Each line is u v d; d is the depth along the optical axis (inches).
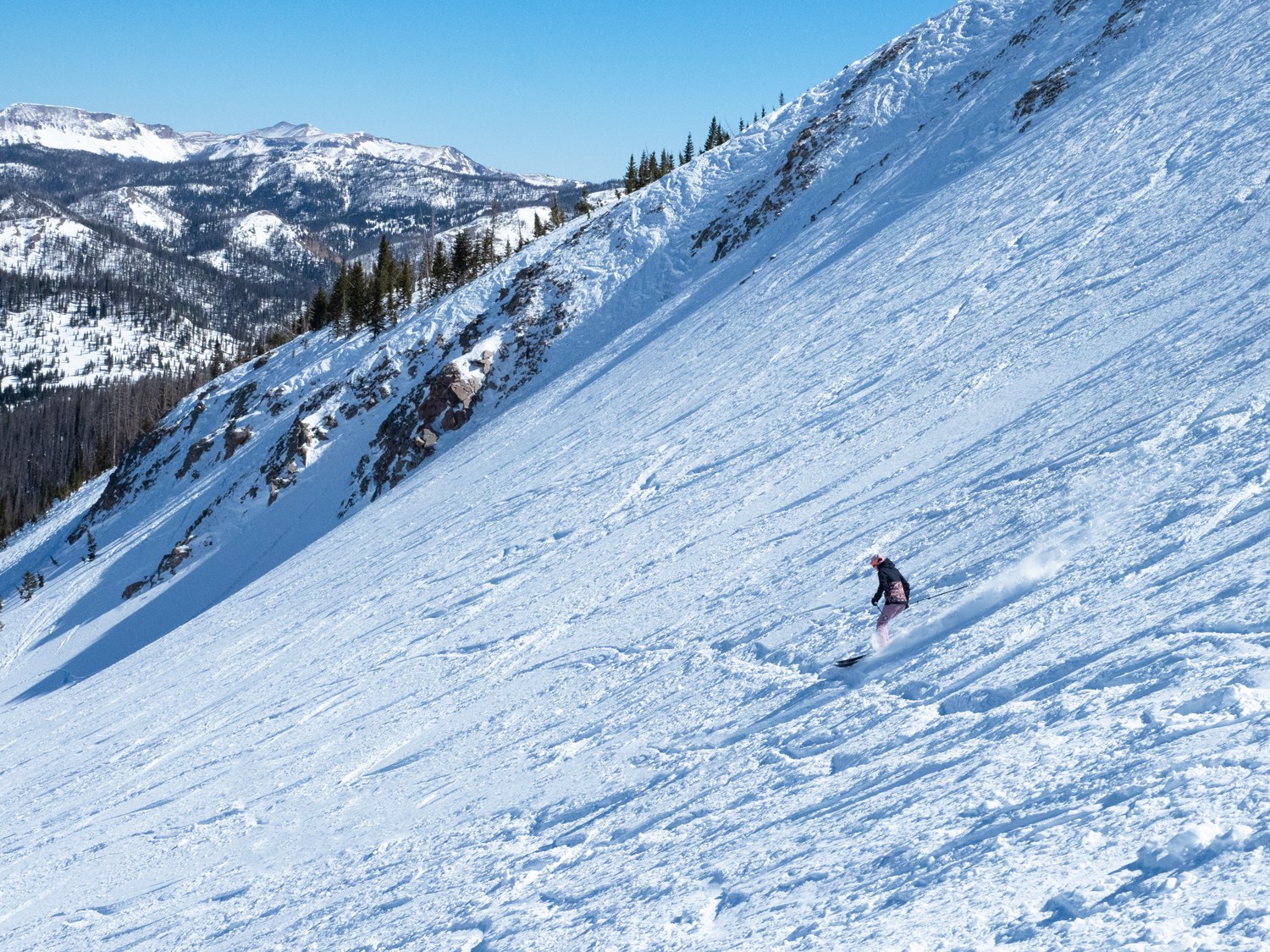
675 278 2635.3
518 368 2620.6
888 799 296.0
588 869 362.0
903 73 2605.8
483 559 1139.3
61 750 1210.6
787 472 880.9
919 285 1241.4
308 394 3299.7
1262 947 148.0
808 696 439.5
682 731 471.2
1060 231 1104.8
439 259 4010.8
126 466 3737.7
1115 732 262.1
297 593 1531.7
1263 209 787.4
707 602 663.8
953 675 378.0
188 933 493.4
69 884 663.1
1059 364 753.0
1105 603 370.6
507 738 588.7
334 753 710.5
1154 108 1322.6
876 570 514.3
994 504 554.9
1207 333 629.6
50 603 2967.5
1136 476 481.4
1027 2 2559.1
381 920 399.5
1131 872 191.5
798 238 2066.9
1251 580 319.9
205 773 807.7
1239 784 204.2
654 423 1353.3
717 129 4768.7
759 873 286.4
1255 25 1352.1
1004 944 186.5
